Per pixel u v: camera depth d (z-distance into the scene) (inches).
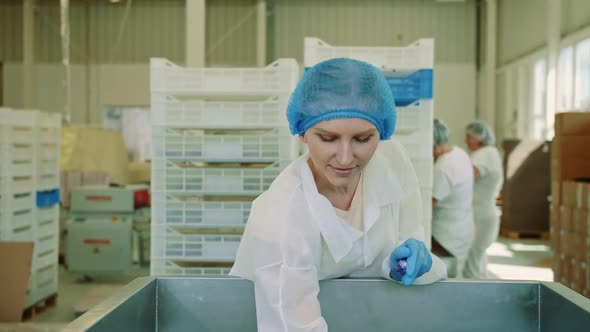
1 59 412.2
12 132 133.3
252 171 91.0
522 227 265.6
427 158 93.7
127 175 207.0
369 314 44.6
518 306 44.5
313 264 40.5
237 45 409.4
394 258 42.4
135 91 412.2
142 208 189.0
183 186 91.3
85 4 409.7
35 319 140.6
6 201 132.1
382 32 407.2
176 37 410.6
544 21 299.6
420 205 50.5
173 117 91.1
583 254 118.3
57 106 411.8
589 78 256.2
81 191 182.1
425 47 92.7
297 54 409.4
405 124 93.7
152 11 410.0
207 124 90.9
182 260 92.4
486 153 161.6
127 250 181.5
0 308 129.9
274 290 37.4
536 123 326.0
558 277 132.7
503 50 380.8
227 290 45.3
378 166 43.8
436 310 44.6
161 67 90.4
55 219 155.6
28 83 395.5
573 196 123.6
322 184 42.4
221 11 408.5
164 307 45.6
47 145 148.3
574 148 132.0
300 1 407.2
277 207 40.2
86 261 180.9
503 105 377.4
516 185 265.9
